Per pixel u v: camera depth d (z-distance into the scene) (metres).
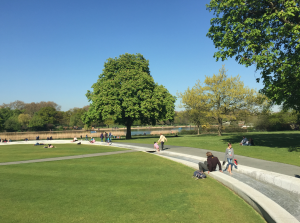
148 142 30.89
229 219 6.50
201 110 41.91
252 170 11.15
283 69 15.26
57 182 10.78
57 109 141.12
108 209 7.36
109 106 36.44
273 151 17.20
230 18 18.14
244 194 8.12
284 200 7.87
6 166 15.27
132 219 6.58
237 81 40.28
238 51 18.27
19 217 6.79
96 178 11.50
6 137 54.75
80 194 8.93
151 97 39.09
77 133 63.72
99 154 20.77
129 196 8.63
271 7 16.89
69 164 15.62
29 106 129.50
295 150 16.97
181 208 7.38
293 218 5.79
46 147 29.70
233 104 39.69
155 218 6.63
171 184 10.24
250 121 52.59
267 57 15.52
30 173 12.87
